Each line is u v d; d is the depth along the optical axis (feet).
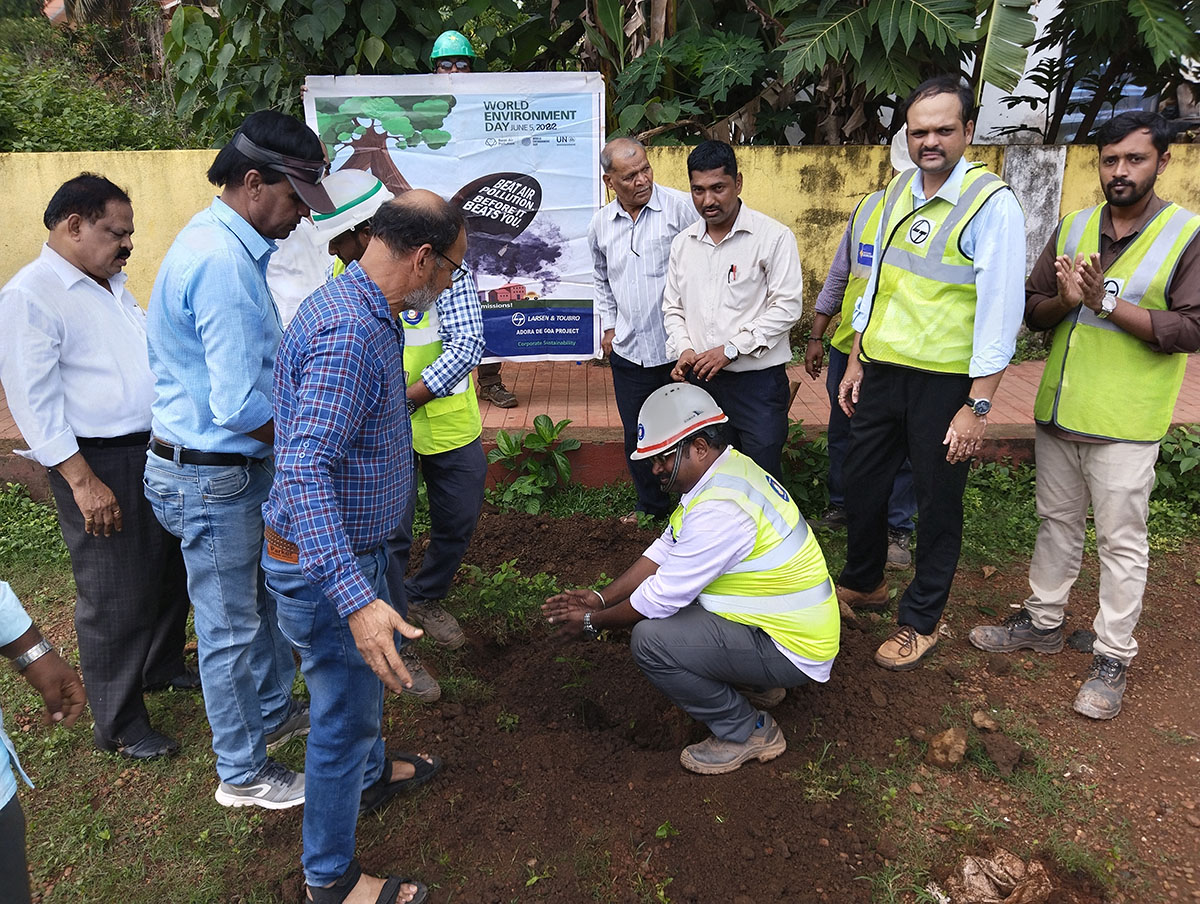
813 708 10.44
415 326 10.66
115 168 21.59
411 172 18.67
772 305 12.29
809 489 15.89
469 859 8.54
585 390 20.06
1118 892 8.16
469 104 18.33
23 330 8.61
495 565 14.56
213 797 9.41
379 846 8.69
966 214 9.58
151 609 9.66
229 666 8.68
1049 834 8.74
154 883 8.41
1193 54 20.66
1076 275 9.49
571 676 11.68
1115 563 10.28
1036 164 22.40
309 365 6.49
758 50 21.79
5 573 14.40
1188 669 11.43
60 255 9.05
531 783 9.53
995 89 28.09
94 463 9.23
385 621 6.41
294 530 6.40
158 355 8.14
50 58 39.88
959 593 13.28
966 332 9.89
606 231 13.46
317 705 7.25
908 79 20.99
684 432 9.03
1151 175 9.34
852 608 12.68
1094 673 10.71
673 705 11.03
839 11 20.74
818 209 22.45
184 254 7.75
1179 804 9.14
